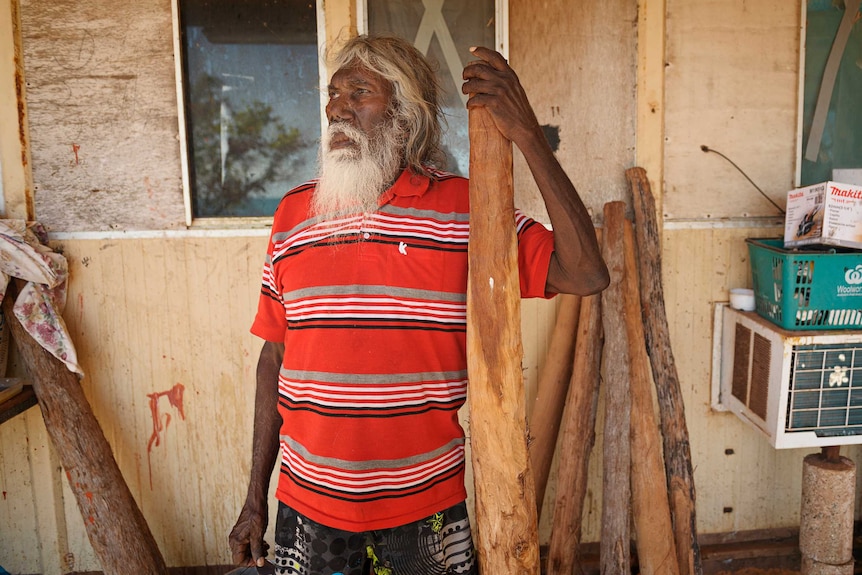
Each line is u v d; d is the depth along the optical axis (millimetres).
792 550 2668
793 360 2172
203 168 2475
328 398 1401
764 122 2533
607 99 2494
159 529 2602
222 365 2527
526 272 1374
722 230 2561
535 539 1389
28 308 2277
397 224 1399
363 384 1384
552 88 2484
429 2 2432
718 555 2660
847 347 2182
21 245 2266
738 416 2504
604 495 2287
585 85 2486
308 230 1462
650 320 2402
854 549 2693
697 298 2586
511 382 1325
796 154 2555
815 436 2217
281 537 1524
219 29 2408
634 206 2457
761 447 2680
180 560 2625
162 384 2527
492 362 1317
